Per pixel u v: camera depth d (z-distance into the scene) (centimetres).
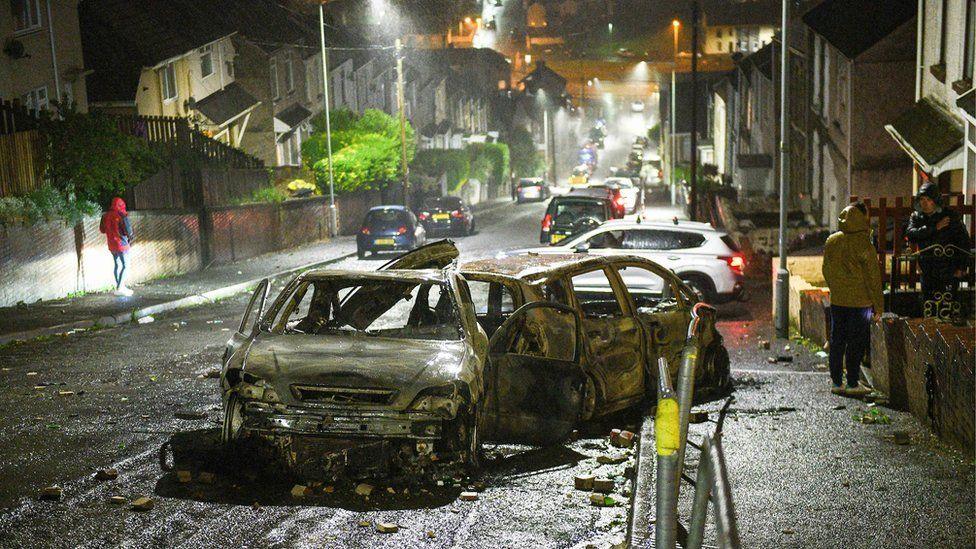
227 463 725
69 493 656
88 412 918
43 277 1883
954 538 588
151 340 1431
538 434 793
